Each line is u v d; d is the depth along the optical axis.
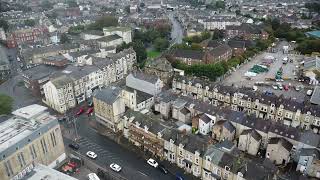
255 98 153.62
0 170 97.69
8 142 102.25
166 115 153.38
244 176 97.75
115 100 137.25
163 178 111.94
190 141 114.56
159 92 175.00
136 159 123.12
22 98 184.88
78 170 116.44
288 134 121.31
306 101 158.25
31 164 109.12
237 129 133.50
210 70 199.38
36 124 113.81
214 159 106.25
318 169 109.00
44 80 186.75
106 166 118.88
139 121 130.62
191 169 114.06
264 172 97.06
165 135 121.06
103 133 142.25
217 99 165.75
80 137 139.12
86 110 166.88
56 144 119.50
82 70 183.62
